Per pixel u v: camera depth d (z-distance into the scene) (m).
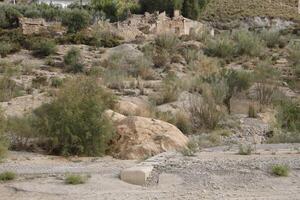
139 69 44.19
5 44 52.12
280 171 12.62
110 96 24.61
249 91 35.84
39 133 19.64
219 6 88.50
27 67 45.62
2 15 65.50
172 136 18.98
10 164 15.54
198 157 15.19
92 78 22.23
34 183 12.09
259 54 52.72
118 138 19.53
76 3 82.19
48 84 39.22
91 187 11.68
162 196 10.85
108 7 77.75
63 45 54.97
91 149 18.84
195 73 44.16
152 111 27.88
